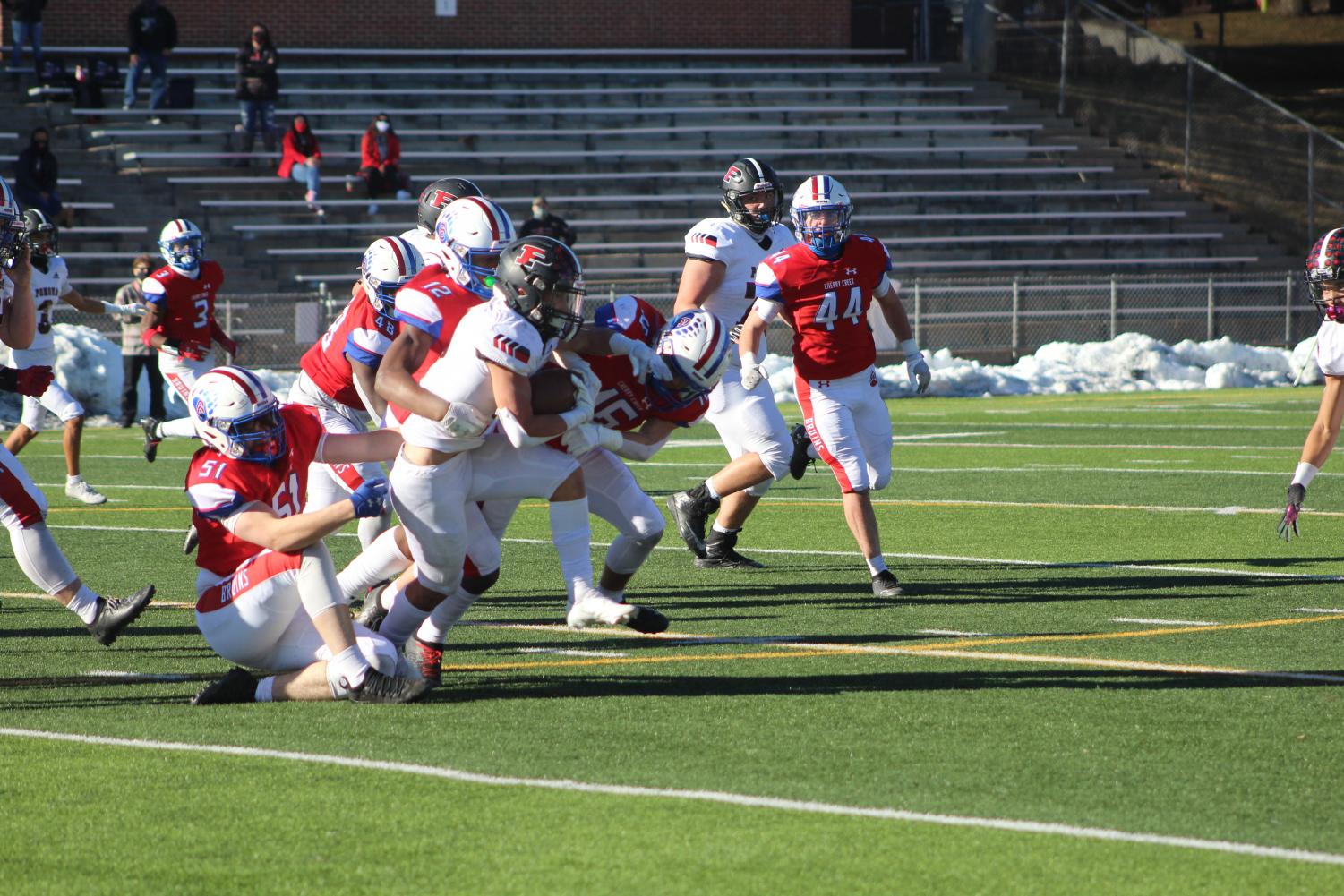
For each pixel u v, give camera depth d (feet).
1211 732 52.19
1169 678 60.70
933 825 42.22
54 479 140.67
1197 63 326.24
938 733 52.19
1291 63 498.28
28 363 115.65
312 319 226.17
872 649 66.90
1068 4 344.28
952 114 334.65
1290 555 92.58
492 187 293.84
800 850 40.16
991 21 357.20
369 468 74.23
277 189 277.03
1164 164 333.01
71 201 262.26
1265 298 290.35
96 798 45.24
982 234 307.17
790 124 325.01
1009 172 317.83
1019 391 243.60
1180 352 258.57
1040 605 77.36
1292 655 64.95
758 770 47.73
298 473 56.54
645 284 258.57
